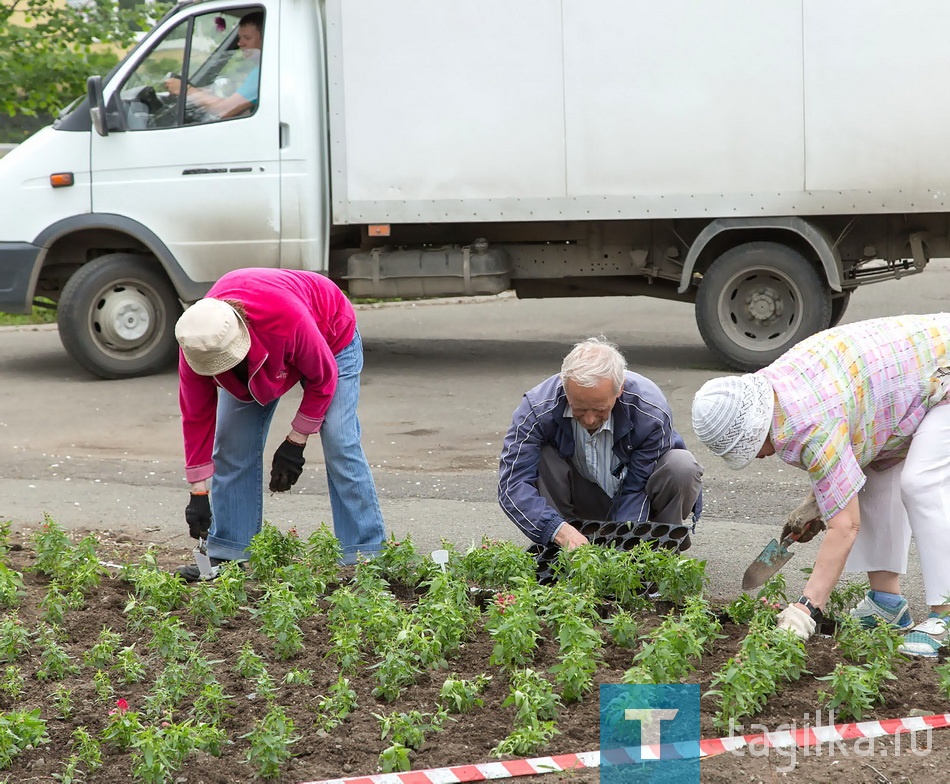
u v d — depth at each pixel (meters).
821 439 5.06
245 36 13.29
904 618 5.93
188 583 6.70
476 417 11.72
